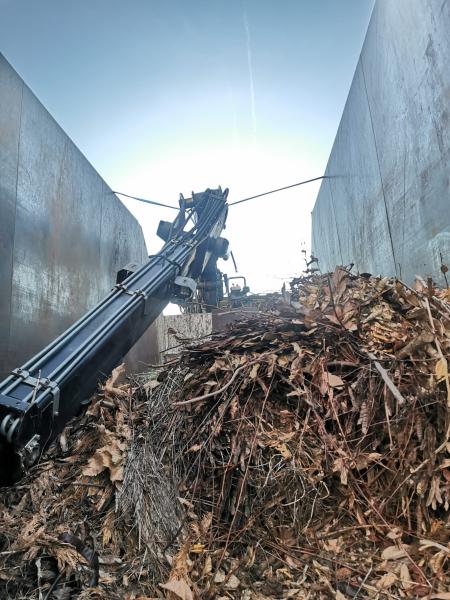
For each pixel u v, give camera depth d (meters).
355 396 2.87
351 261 10.54
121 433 3.37
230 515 2.73
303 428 2.87
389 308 3.45
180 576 2.24
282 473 2.73
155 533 2.63
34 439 3.02
